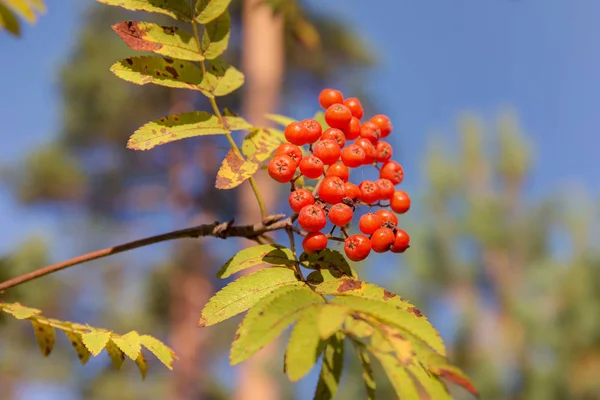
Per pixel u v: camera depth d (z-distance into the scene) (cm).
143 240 224
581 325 791
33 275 216
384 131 237
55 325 212
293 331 134
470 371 843
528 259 986
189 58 218
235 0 1498
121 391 1658
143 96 2031
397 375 166
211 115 216
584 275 812
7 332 1377
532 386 793
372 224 195
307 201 193
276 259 189
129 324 1791
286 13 473
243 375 1395
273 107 1677
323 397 176
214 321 171
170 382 1770
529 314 836
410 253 997
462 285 969
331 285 173
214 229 220
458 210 1035
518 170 1054
